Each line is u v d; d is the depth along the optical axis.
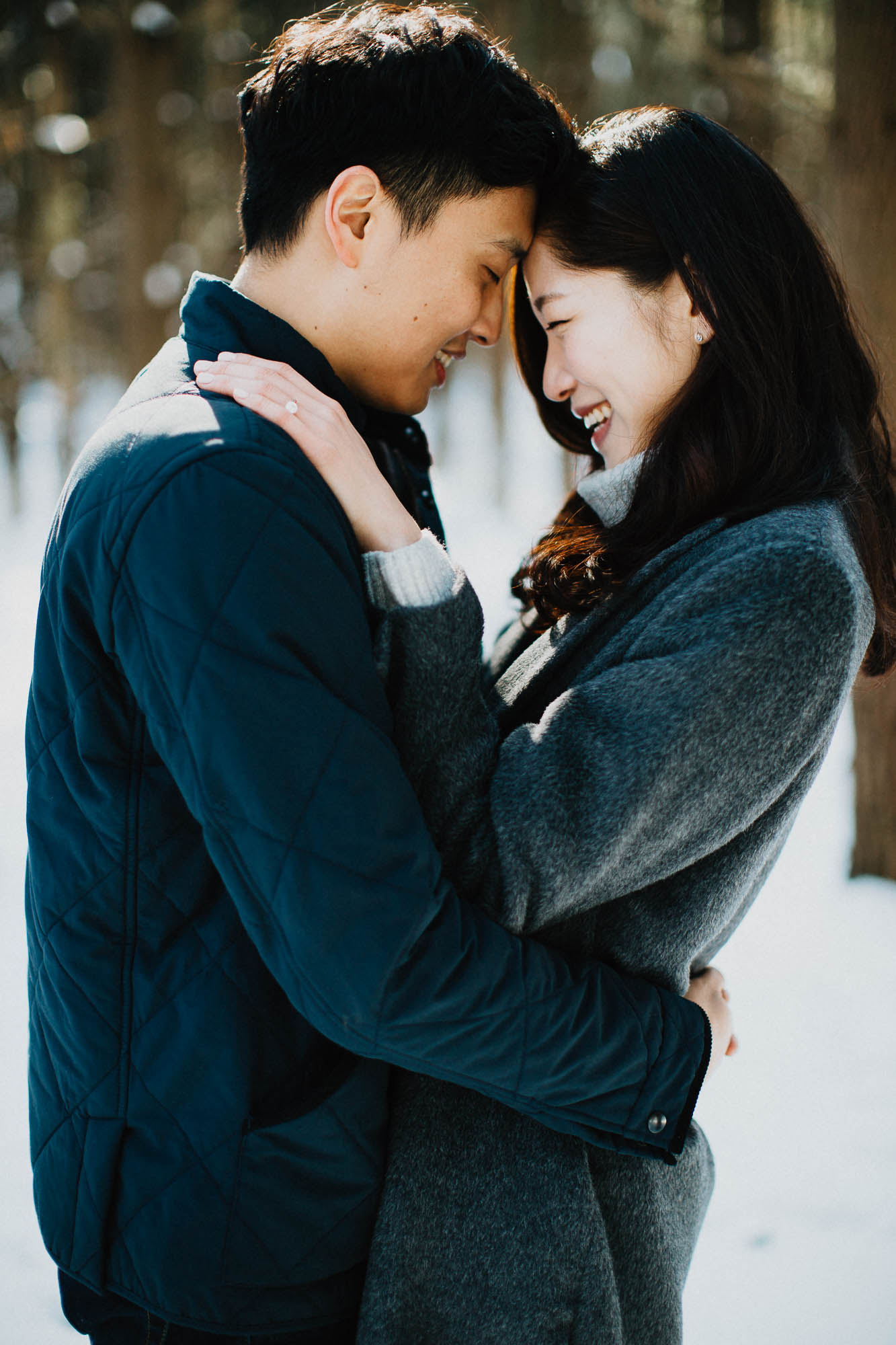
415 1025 0.96
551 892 1.05
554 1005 1.02
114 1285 1.07
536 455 13.93
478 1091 1.10
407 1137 1.13
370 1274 1.10
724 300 1.19
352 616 1.01
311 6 9.87
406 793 0.99
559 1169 1.11
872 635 1.30
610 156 1.22
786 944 3.42
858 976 3.21
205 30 9.99
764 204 1.24
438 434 13.87
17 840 4.02
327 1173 1.07
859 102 3.35
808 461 1.22
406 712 1.08
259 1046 1.05
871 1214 2.30
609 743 1.06
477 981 0.98
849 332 1.31
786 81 6.38
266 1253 1.04
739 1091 2.75
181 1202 1.03
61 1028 1.07
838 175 3.40
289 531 0.97
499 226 1.19
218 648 0.93
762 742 1.08
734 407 1.23
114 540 0.98
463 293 1.21
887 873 3.73
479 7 8.78
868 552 1.21
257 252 1.21
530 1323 1.09
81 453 1.09
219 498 0.95
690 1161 1.28
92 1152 1.06
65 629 1.04
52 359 12.63
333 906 0.93
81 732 1.04
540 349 1.52
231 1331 1.04
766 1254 2.21
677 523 1.24
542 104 1.20
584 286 1.25
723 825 1.11
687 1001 1.13
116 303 13.05
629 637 1.16
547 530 1.57
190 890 1.06
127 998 1.05
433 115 1.12
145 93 9.35
